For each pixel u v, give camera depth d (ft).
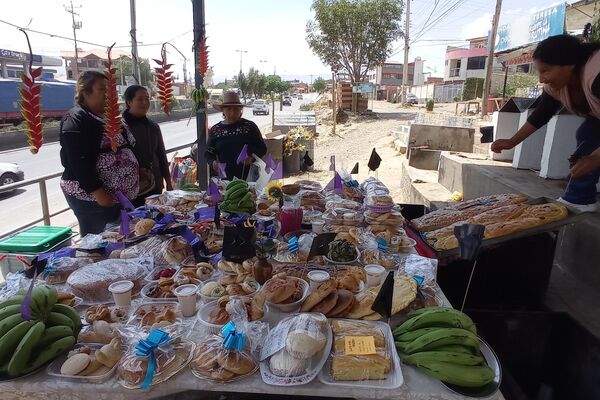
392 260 6.84
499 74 72.69
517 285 8.98
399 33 75.82
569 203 10.30
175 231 7.33
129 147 9.58
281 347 4.36
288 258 6.95
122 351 4.54
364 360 4.31
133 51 17.22
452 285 9.04
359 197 10.84
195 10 13.15
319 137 55.16
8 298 4.91
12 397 4.26
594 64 7.57
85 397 4.22
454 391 4.11
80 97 8.72
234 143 13.19
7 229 20.74
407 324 4.88
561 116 13.29
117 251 6.98
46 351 4.35
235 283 5.83
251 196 9.27
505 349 7.29
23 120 6.06
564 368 6.99
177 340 4.62
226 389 4.21
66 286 6.02
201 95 14.02
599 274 9.48
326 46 76.79
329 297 5.32
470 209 9.70
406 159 30.91
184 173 17.67
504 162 17.87
